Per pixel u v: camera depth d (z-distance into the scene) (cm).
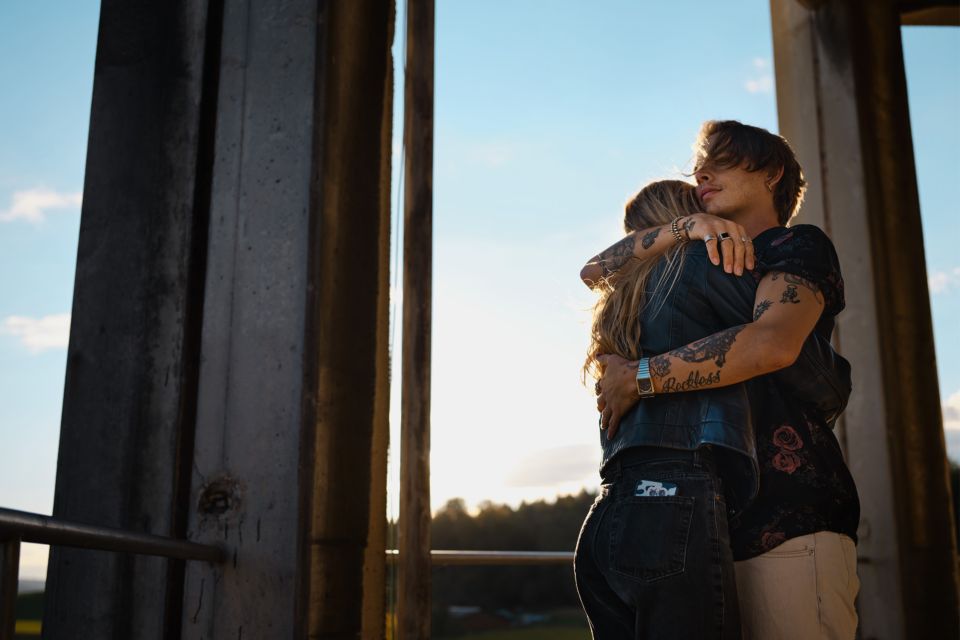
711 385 147
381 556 211
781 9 453
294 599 177
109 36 222
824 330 160
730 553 141
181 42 217
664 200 179
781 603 145
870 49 420
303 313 191
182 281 202
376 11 239
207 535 184
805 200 426
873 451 383
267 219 199
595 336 171
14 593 115
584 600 158
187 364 199
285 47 209
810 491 149
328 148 210
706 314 159
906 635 361
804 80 434
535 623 2148
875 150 407
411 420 189
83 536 132
